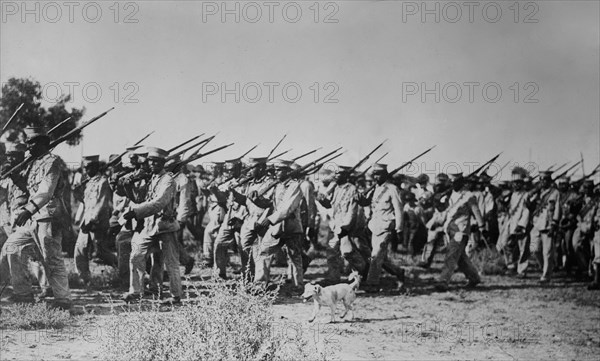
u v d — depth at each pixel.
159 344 7.02
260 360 6.93
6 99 10.22
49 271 9.49
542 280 10.62
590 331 10.21
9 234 9.71
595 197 10.74
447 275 10.49
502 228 10.66
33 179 9.59
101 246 10.16
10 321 8.98
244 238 10.10
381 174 10.38
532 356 9.95
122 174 10.04
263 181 10.18
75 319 9.13
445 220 10.56
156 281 9.73
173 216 9.67
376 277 10.35
